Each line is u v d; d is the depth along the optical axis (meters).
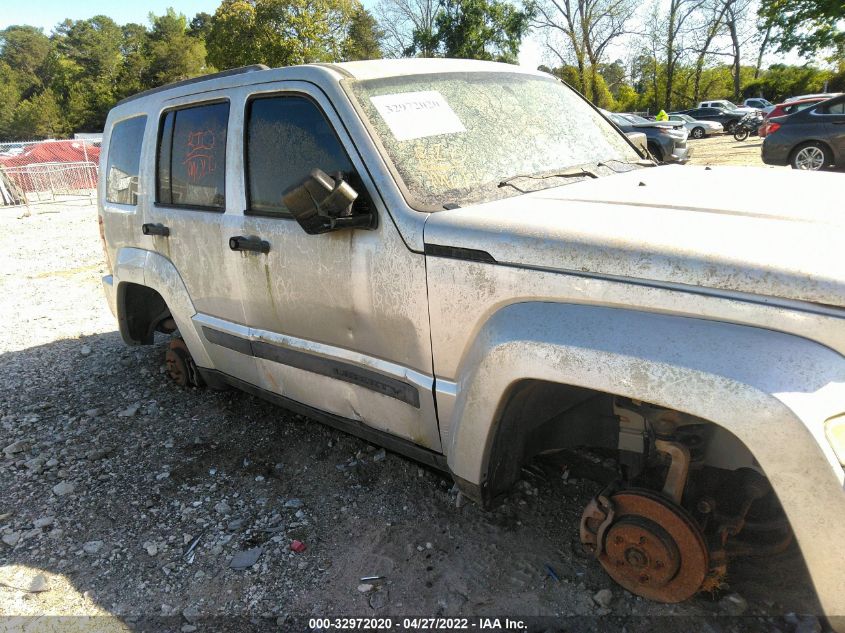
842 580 1.69
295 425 4.00
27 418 4.47
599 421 2.52
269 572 2.71
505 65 3.50
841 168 12.19
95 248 11.52
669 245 1.89
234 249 3.15
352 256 2.64
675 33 53.25
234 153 3.20
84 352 5.79
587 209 2.28
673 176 2.85
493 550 2.68
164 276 3.86
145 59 84.00
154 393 4.74
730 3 51.59
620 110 64.44
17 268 10.11
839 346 1.67
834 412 1.65
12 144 26.50
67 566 2.87
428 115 2.81
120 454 3.86
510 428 2.37
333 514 3.06
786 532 2.21
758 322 1.75
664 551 2.15
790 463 1.66
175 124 3.72
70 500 3.40
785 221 2.00
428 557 2.69
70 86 86.50
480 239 2.22
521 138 2.99
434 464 2.73
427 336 2.47
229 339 3.52
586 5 44.72
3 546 3.06
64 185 21.23
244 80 3.21
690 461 2.12
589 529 2.38
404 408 2.69
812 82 51.19
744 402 1.70
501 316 2.20
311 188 2.33
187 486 3.44
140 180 4.02
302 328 3.00
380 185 2.52
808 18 36.81
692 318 1.85
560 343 2.00
